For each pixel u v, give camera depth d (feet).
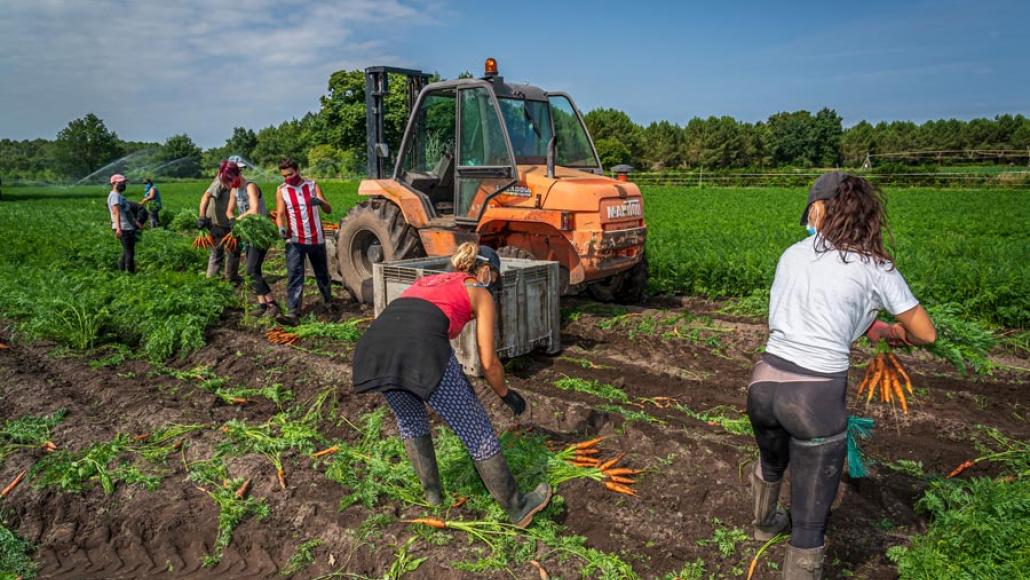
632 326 24.66
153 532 12.84
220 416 17.53
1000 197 94.79
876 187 9.65
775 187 139.74
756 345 22.82
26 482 14.08
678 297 30.96
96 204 102.53
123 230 35.68
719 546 11.57
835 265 9.28
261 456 14.85
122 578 11.86
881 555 11.54
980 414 17.62
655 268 32.58
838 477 9.30
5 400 18.38
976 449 15.49
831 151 334.24
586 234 22.88
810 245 9.68
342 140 169.27
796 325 9.37
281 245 47.37
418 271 20.38
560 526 12.39
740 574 10.92
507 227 25.16
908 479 14.01
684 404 18.21
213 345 23.12
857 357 21.58
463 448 14.66
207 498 13.67
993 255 35.09
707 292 30.76
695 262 31.55
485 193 24.80
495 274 12.15
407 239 27.37
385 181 28.09
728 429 16.26
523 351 20.88
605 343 23.66
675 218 65.82
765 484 10.82
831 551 11.66
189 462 14.89
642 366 21.17
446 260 23.06
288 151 308.40
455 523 12.15
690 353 22.53
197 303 25.23
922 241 43.16
